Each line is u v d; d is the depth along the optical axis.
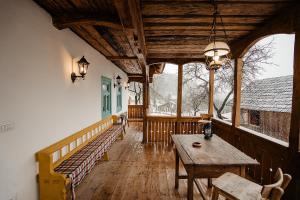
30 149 2.46
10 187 2.12
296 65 2.55
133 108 13.07
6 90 2.06
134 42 3.64
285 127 8.58
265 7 2.81
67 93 3.53
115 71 8.02
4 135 2.04
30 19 2.46
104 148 4.43
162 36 4.20
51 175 2.56
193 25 3.54
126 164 4.50
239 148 4.23
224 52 2.62
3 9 2.02
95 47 5.04
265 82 12.37
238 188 1.97
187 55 6.08
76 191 3.22
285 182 1.67
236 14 3.06
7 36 2.07
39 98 2.66
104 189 3.29
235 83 4.49
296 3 2.60
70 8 2.81
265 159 3.27
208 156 2.41
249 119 11.07
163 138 6.66
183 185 3.45
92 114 4.99
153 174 3.93
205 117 6.33
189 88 14.81
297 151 2.51
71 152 3.43
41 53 2.71
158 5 2.76
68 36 3.55
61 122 3.30
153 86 23.81
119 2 2.08
